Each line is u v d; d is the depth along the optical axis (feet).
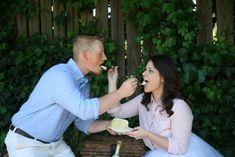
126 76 14.60
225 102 13.05
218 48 13.29
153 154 9.38
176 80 9.30
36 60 14.87
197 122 13.39
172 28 13.61
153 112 9.53
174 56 13.46
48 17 15.48
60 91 8.23
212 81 13.17
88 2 14.74
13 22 15.71
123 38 14.69
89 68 8.81
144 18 13.58
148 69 9.39
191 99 13.14
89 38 8.72
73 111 8.15
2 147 14.93
